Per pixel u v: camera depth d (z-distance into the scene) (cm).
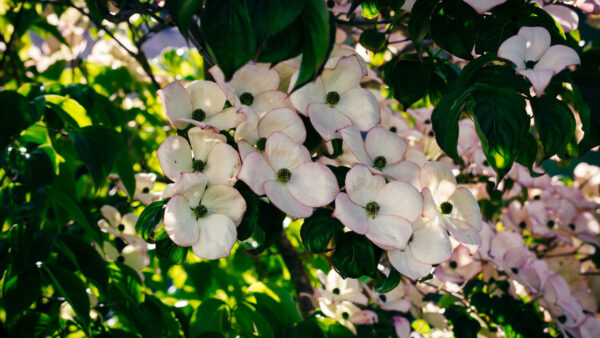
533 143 61
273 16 45
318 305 100
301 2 45
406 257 58
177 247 58
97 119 90
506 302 93
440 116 57
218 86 60
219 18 45
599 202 132
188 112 60
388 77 72
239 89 62
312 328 85
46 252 70
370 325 95
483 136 54
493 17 62
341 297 94
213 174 58
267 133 60
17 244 70
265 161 57
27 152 76
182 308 98
